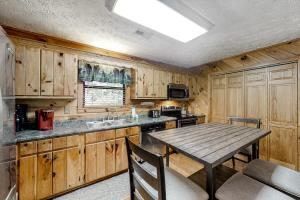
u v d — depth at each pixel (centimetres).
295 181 129
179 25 188
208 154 121
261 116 303
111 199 189
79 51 263
